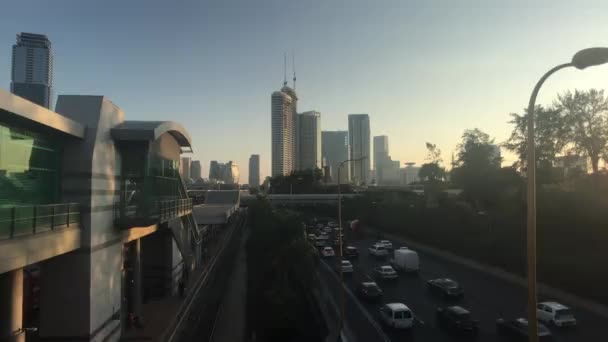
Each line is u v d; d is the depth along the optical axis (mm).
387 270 45031
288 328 27016
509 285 42812
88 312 19641
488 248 51031
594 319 30984
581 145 57312
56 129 17625
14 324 16891
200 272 45719
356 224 80375
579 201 45844
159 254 35094
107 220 22016
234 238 85188
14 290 16938
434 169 103812
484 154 76812
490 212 64625
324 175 157000
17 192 16656
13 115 14867
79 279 19641
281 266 30625
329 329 27391
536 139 61125
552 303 30062
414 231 72500
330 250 60188
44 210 16219
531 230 10852
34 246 15094
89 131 20438
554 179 60438
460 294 37062
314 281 32875
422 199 89812
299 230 38219
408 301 36281
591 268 35688
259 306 31000
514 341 25922
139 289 27531
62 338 19438
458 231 61719
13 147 16312
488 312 32719
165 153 30922
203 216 55094
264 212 57062
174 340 26109
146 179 24797
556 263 39031
